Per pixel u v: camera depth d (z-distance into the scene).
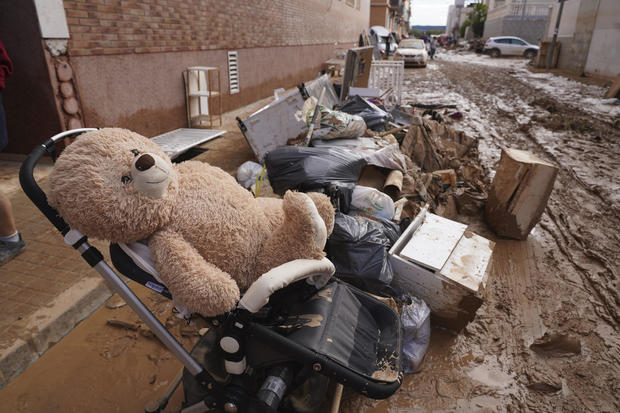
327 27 18.41
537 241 4.24
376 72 9.64
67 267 3.16
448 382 2.54
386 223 3.15
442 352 2.76
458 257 2.91
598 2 18.00
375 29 26.03
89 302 2.91
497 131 8.55
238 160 5.86
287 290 1.97
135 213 1.56
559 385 2.50
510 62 27.36
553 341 2.78
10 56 4.93
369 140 4.62
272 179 3.82
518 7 38.78
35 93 5.04
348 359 1.74
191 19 7.58
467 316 2.77
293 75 14.36
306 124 4.71
